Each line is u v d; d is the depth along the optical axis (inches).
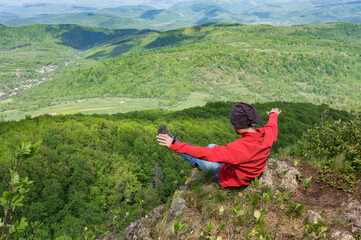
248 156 85.8
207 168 114.4
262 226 80.7
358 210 87.0
